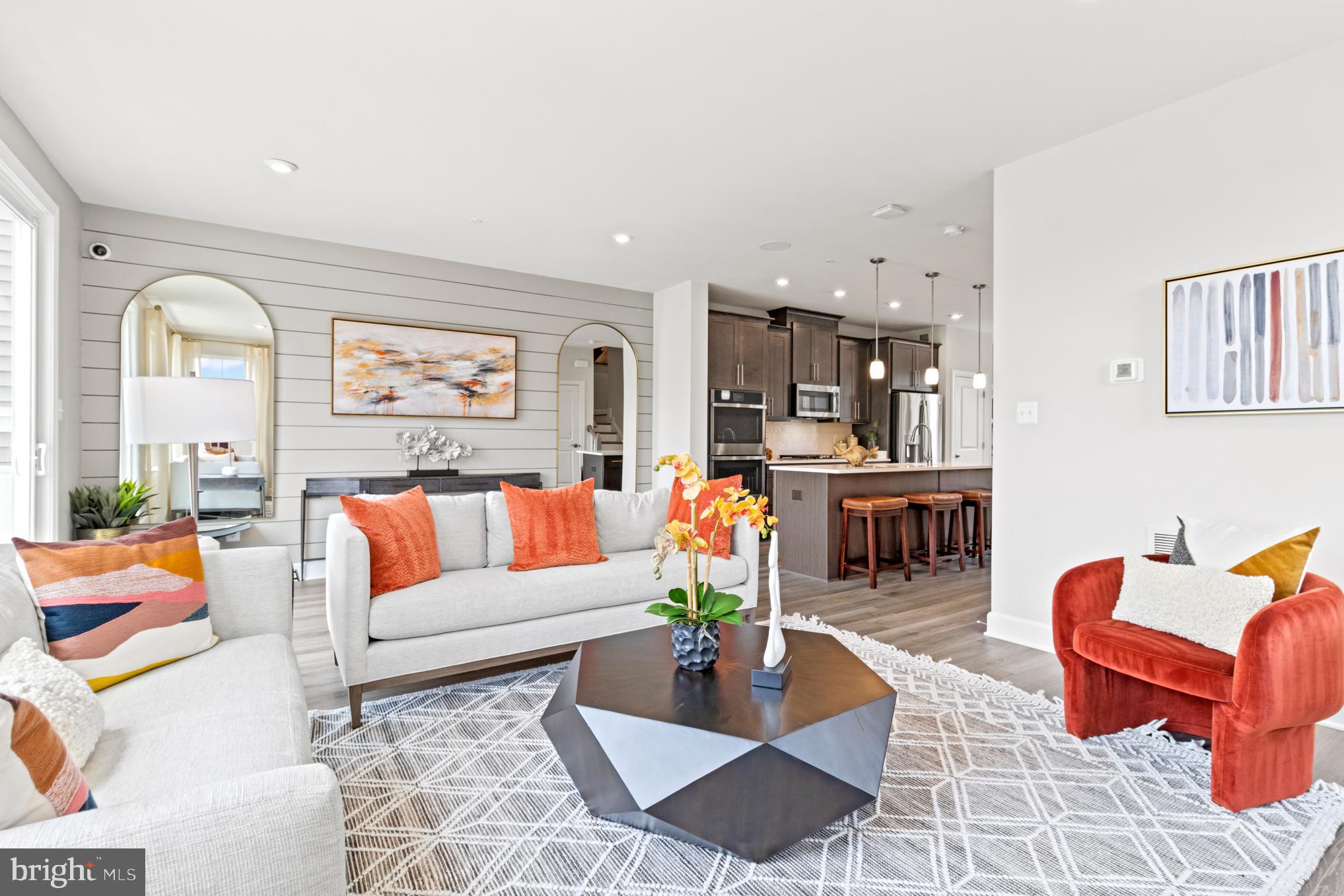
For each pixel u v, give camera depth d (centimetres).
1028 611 329
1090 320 303
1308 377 238
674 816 152
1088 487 304
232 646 192
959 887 150
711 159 330
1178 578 215
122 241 401
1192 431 270
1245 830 172
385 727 232
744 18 219
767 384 693
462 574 286
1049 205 319
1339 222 232
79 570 171
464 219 421
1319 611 182
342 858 89
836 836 168
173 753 129
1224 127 261
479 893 147
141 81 256
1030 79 257
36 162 308
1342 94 232
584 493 329
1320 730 235
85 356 387
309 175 350
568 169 342
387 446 496
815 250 489
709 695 172
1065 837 169
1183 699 227
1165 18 218
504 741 221
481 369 533
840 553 509
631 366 619
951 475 618
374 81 258
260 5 211
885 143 313
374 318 490
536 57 242
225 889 80
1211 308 262
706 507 338
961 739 223
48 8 211
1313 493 238
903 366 796
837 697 171
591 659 199
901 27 224
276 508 454
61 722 120
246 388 278
